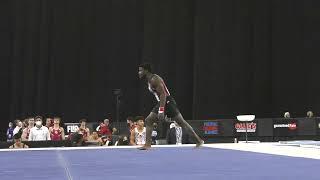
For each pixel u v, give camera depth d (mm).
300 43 31656
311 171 6078
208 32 30562
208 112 30328
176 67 30812
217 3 30766
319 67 31344
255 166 6914
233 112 30688
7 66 30828
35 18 30516
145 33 30781
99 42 31219
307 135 22031
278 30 31688
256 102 31219
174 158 8953
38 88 30359
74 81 30891
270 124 22359
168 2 30812
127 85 31281
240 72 30938
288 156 9273
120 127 23297
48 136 19328
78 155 10406
